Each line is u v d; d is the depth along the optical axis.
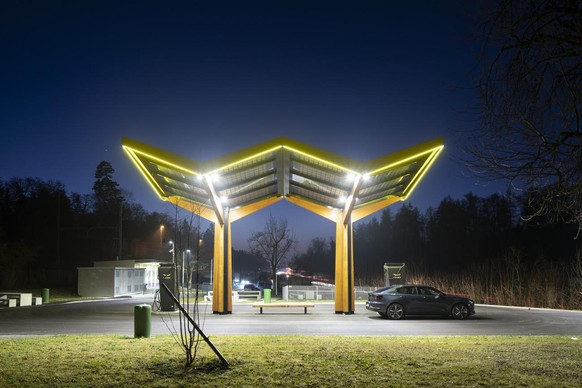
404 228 89.00
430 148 18.91
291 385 8.03
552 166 8.12
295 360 9.84
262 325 18.97
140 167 20.36
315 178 21.70
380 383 8.13
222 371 8.90
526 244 57.19
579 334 17.09
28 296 33.09
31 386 7.97
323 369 9.07
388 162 18.95
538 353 10.89
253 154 18.88
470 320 22.05
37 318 22.58
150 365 9.38
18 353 10.77
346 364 9.50
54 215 76.12
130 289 47.06
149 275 58.84
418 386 7.98
